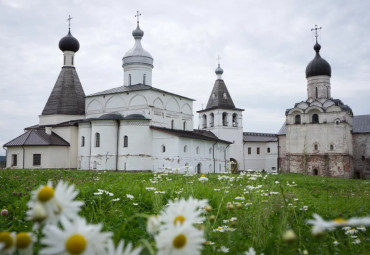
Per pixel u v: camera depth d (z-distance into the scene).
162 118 46.19
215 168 49.00
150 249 2.12
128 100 45.56
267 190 8.80
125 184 12.52
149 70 50.41
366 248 5.15
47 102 49.66
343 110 52.09
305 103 54.44
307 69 56.56
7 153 45.38
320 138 53.09
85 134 43.66
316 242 5.55
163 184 11.84
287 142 55.38
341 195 14.70
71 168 45.03
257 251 4.69
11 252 2.04
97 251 1.83
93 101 48.56
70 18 51.78
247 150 71.75
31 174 20.92
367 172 60.19
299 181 23.44
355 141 61.62
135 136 41.53
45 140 44.00
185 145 42.25
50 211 1.97
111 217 6.93
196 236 2.04
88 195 8.84
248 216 5.98
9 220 6.57
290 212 6.34
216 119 60.56
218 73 63.38
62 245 1.76
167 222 2.31
